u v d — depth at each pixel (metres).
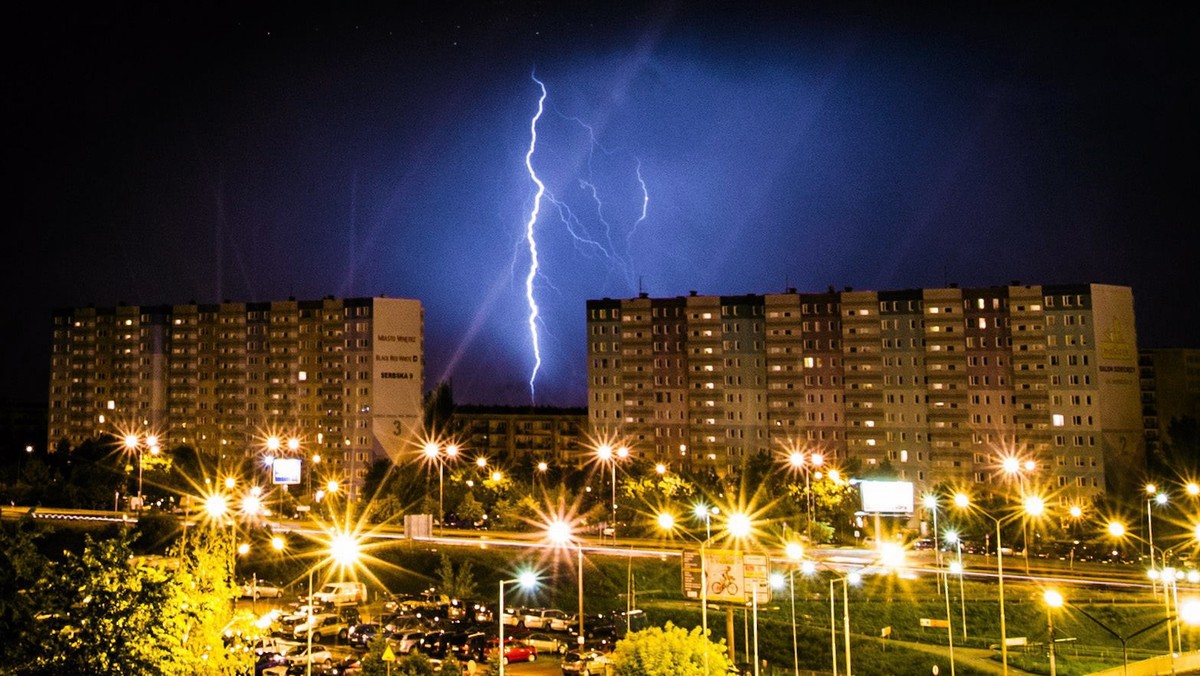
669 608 105.25
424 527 124.62
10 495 168.25
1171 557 128.38
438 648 83.44
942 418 179.88
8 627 27.88
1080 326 174.25
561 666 77.75
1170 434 169.88
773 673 84.75
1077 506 149.50
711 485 163.25
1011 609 104.94
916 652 91.00
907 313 184.00
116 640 30.09
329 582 116.88
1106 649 95.06
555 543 127.12
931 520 157.00
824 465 174.50
